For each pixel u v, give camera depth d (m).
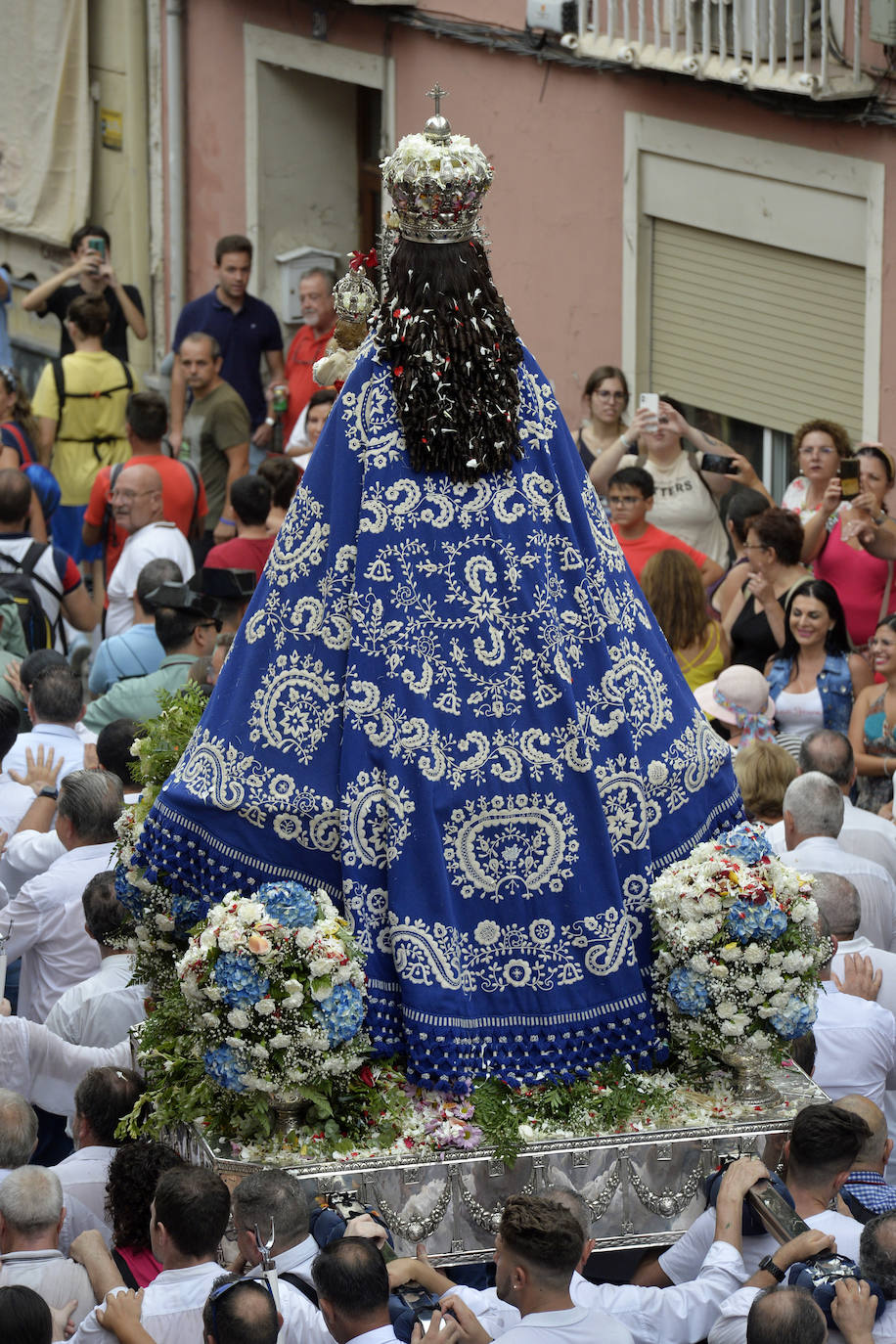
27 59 37.38
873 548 19.67
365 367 10.90
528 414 11.02
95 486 23.75
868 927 14.51
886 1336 9.88
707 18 23.22
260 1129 10.56
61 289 30.09
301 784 10.77
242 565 20.41
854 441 23.27
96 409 27.05
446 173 10.55
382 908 10.70
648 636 11.41
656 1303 10.14
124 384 27.16
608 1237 10.70
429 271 10.77
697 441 21.72
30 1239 10.77
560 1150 10.51
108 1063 13.07
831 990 13.13
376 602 10.70
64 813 14.53
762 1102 11.04
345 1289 9.29
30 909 14.34
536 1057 10.84
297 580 10.92
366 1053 10.48
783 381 24.16
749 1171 10.47
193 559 23.09
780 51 22.67
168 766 11.73
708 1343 10.10
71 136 37.03
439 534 10.76
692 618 18.66
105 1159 11.82
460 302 10.78
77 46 36.19
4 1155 11.57
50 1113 13.53
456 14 27.50
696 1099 11.00
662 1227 10.77
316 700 10.81
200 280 34.97
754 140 23.44
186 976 10.18
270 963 10.08
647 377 26.19
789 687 18.20
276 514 21.42
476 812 10.73
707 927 10.66
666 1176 10.74
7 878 15.61
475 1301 10.16
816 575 20.25
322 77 32.69
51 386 26.80
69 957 14.41
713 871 10.74
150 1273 10.91
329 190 33.41
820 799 14.64
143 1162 10.88
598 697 11.00
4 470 20.73
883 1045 12.82
